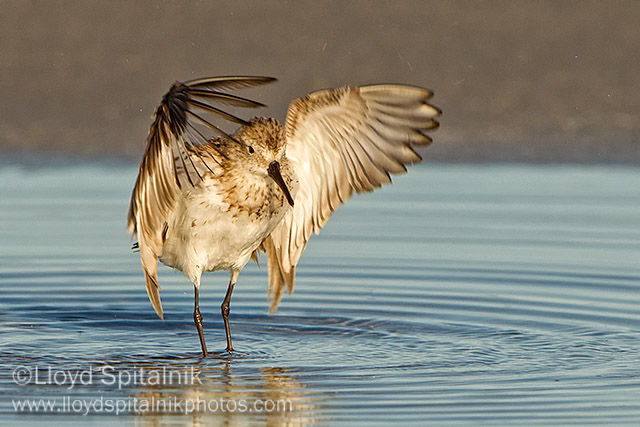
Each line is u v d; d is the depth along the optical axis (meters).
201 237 11.17
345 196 11.50
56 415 9.52
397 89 10.71
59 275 14.45
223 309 11.70
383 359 11.12
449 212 17.67
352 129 11.15
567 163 21.30
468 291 13.76
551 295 13.55
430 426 9.12
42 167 20.48
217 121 20.09
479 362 10.97
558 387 10.16
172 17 26.31
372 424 9.18
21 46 25.11
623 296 13.45
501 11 27.41
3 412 9.55
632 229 16.42
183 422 9.36
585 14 27.41
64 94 23.52
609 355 11.20
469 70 25.00
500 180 19.97
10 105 23.02
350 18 26.69
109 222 16.81
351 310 13.04
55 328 12.35
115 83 23.98
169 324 12.64
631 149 21.98
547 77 24.92
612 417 9.34
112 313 13.00
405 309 13.05
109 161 21.02
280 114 23.02
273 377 10.56
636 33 26.61
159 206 10.20
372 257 15.34
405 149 11.09
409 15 26.97
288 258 12.02
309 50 25.27
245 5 26.94
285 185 11.09
